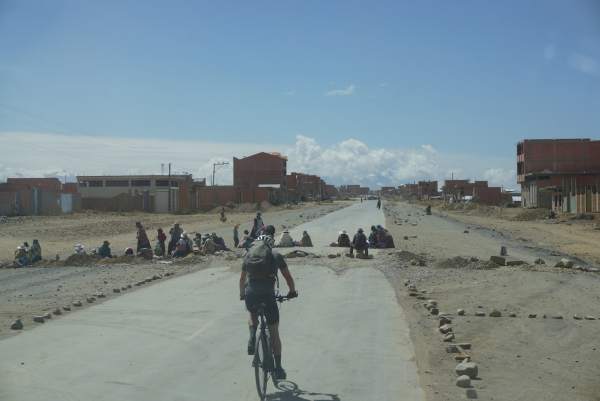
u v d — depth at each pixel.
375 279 17.53
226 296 14.37
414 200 193.00
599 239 39.59
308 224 50.50
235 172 131.62
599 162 87.50
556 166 88.19
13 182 97.00
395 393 6.93
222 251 27.20
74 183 110.31
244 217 66.12
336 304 13.15
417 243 32.56
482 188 119.50
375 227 28.81
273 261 7.07
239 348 9.07
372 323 11.03
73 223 52.41
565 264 20.42
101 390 7.01
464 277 17.95
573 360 8.67
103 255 25.41
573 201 66.44
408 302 13.51
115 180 101.12
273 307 7.04
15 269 23.03
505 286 16.06
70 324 10.95
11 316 11.88
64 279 19.33
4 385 7.21
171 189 82.62
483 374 7.86
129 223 53.22
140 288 15.93
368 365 8.14
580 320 11.52
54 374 7.67
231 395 6.83
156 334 10.06
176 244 27.02
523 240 38.28
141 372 7.77
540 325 11.02
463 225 54.06
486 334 10.25
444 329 10.23
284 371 7.25
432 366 8.12
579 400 6.90
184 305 13.06
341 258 23.30
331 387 7.15
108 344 9.32
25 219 56.88
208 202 101.44
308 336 9.92
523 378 7.73
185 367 8.01
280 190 127.00
